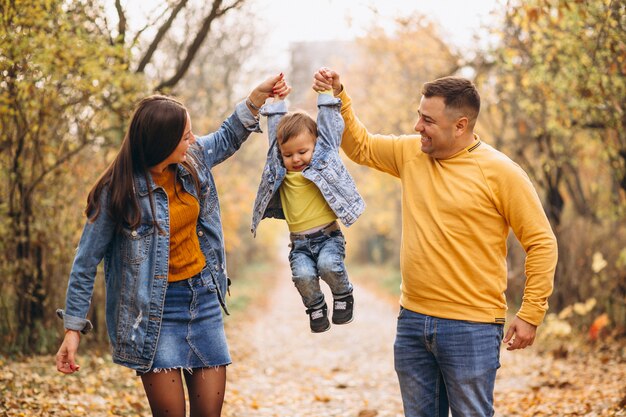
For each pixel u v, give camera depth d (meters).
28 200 7.61
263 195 3.54
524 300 3.33
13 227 7.62
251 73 18.77
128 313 3.15
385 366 9.88
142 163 3.14
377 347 11.93
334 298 3.51
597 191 11.81
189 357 3.21
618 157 9.54
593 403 5.96
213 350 3.27
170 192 3.22
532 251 3.29
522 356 9.45
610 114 8.42
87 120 7.84
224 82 17.42
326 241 3.51
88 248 3.13
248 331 14.20
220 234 3.39
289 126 3.44
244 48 17.64
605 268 10.66
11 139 7.27
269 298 23.33
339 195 3.43
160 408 3.17
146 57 8.41
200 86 16.11
